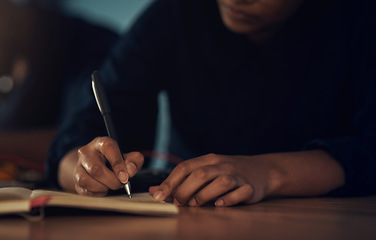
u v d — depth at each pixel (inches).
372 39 38.7
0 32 74.7
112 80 49.0
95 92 26.0
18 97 78.2
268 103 44.1
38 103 77.0
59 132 41.4
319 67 42.5
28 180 47.3
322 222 16.9
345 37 41.6
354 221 17.3
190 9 47.4
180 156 51.0
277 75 43.4
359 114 35.5
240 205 23.3
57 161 37.3
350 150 29.6
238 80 44.9
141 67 48.9
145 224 15.8
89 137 40.6
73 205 16.1
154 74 49.8
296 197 28.3
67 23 78.4
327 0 42.0
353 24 41.3
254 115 44.8
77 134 40.3
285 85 43.4
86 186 24.3
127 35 51.2
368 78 37.9
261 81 44.0
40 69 77.2
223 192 22.4
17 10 75.9
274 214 19.4
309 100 43.0
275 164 27.4
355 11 41.3
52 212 17.7
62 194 19.7
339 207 22.5
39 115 77.6
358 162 29.0
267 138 44.5
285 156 28.7
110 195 25.6
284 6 35.2
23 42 76.7
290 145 44.2
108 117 25.5
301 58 42.6
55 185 37.6
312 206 22.9
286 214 19.4
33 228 14.7
